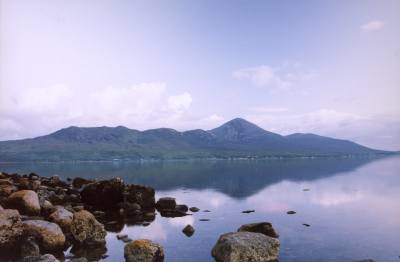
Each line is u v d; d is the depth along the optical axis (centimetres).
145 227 2825
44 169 14550
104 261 1922
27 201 2620
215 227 2827
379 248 2203
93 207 3619
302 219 3123
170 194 5112
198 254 2078
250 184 6575
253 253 1922
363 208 3700
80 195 3831
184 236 2522
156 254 1967
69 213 2530
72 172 11338
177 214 3422
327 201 4238
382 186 5953
